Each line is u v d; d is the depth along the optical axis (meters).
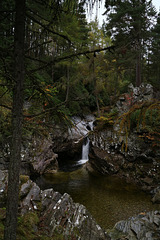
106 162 10.70
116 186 9.15
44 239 3.61
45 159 10.06
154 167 9.21
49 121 2.88
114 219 6.19
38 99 2.99
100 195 8.12
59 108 2.60
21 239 3.34
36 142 8.95
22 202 4.32
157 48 15.42
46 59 10.30
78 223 4.40
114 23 12.37
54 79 15.59
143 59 16.02
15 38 2.18
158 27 14.03
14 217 2.18
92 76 14.36
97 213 6.61
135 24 11.83
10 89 2.45
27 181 4.86
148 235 4.79
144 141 9.85
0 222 3.41
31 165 8.50
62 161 13.93
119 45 2.32
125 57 12.94
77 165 13.16
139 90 12.66
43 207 4.49
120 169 10.42
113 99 16.25
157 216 5.50
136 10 10.93
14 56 2.18
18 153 2.20
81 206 4.94
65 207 4.66
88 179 10.16
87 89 21.59
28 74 2.45
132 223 5.41
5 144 7.14
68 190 8.62
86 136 15.09
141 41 13.23
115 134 11.20
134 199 7.70
